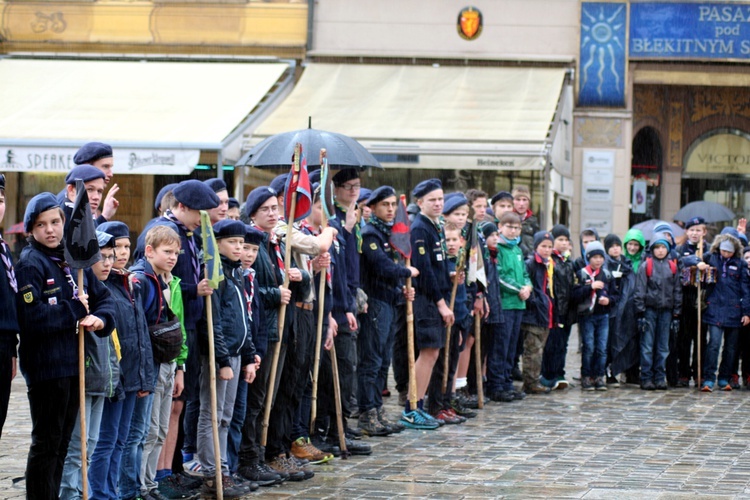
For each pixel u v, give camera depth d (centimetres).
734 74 2392
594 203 2377
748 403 1326
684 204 2634
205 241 766
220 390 799
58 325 664
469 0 2361
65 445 686
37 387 675
